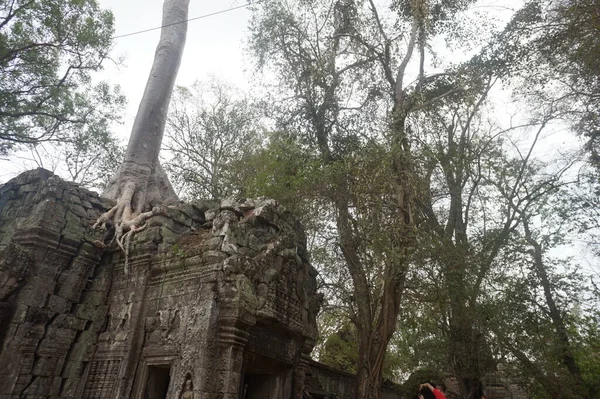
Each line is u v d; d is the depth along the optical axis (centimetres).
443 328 1556
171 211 1043
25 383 848
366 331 1256
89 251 1030
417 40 1716
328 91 1736
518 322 1372
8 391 825
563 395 1359
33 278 930
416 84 1638
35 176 1112
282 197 1401
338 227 1421
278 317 909
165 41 1680
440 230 1491
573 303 1492
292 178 1426
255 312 824
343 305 1488
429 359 1655
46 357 889
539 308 1434
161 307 886
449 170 1526
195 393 725
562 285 1491
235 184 1828
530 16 1542
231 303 791
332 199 1399
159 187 1432
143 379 832
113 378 859
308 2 1797
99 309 980
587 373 1576
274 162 1529
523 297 1417
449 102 1633
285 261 980
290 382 975
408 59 1617
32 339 883
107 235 1088
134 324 889
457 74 1594
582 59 1337
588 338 1421
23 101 1566
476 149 1628
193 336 788
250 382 970
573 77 1474
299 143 1669
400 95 1548
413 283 1293
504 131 1706
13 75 1520
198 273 861
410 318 1366
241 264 832
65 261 996
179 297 866
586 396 1441
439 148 1479
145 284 938
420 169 1381
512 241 1488
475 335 1476
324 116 1767
